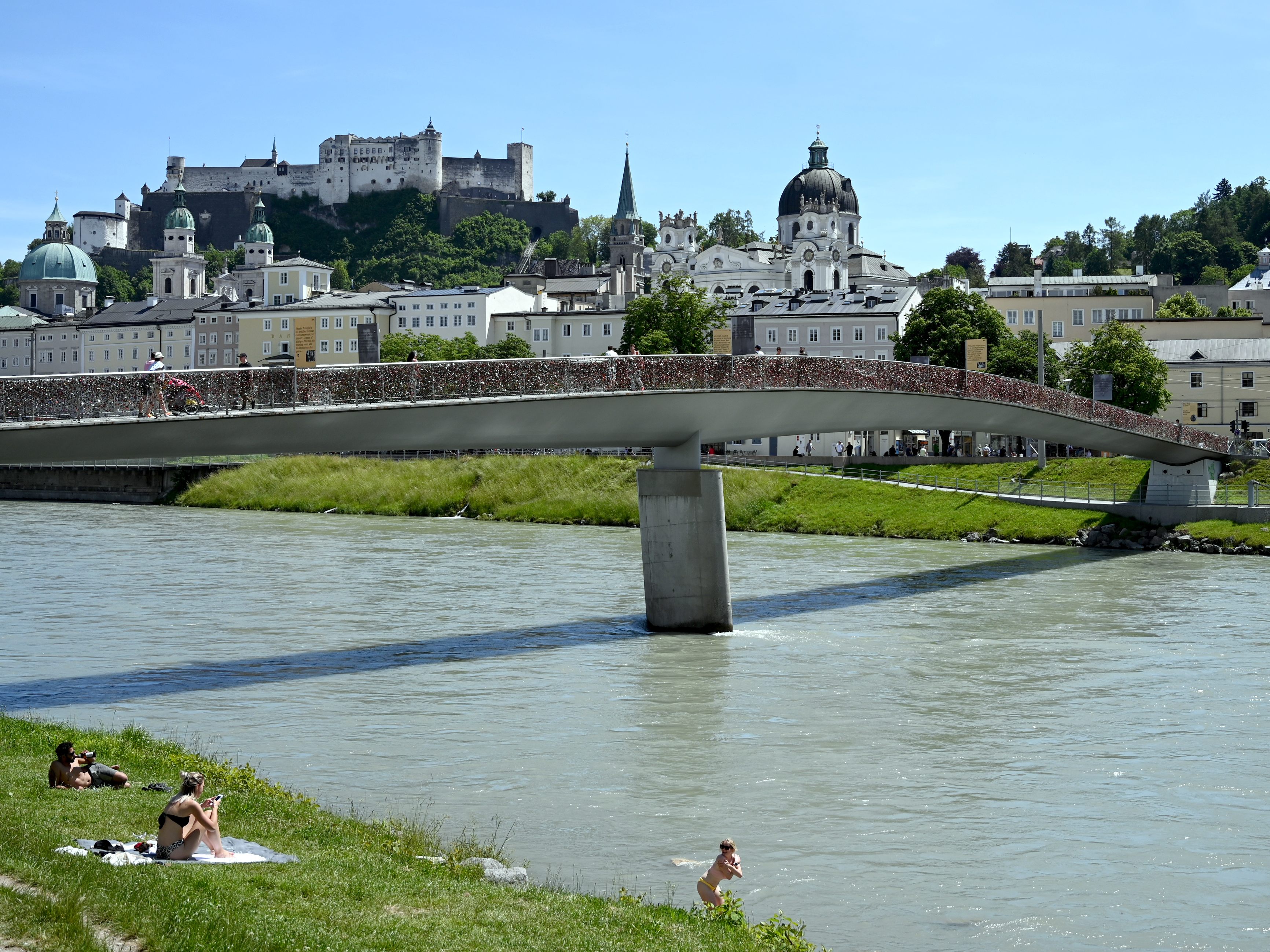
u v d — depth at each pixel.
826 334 185.88
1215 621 59.97
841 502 108.75
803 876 27.59
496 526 113.06
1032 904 26.31
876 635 56.16
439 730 38.91
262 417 42.56
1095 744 38.28
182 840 21.64
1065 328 193.88
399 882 21.89
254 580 73.81
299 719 40.06
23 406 37.66
